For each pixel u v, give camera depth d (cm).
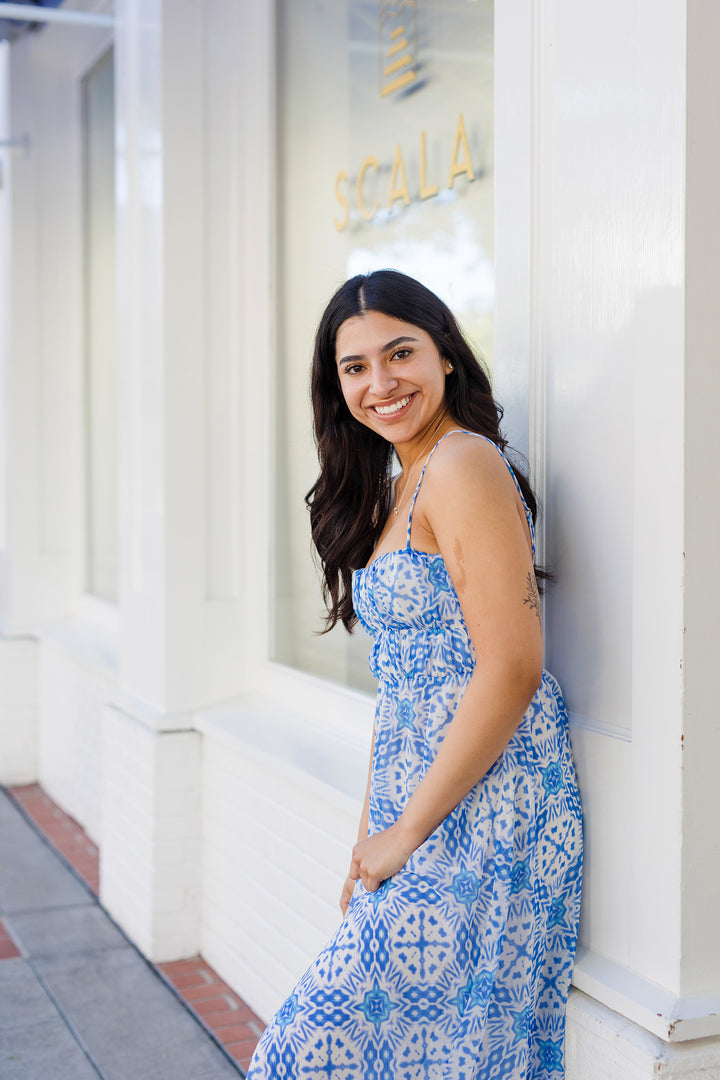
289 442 377
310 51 365
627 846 194
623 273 194
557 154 210
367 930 188
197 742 384
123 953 391
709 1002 182
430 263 306
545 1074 202
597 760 201
